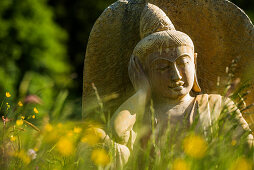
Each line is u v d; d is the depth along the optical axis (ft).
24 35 53.93
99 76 17.38
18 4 54.24
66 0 60.70
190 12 17.01
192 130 12.32
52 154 13.52
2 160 13.44
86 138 13.88
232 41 16.83
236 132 14.33
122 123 14.65
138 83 15.57
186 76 15.37
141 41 15.66
